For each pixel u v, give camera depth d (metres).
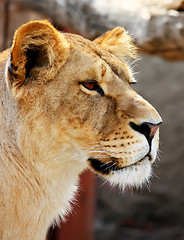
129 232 21.69
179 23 11.40
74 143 7.82
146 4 12.82
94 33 12.65
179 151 27.20
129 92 7.97
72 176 8.34
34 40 7.46
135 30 11.89
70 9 13.15
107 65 7.89
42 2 13.73
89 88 7.73
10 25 15.17
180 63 28.25
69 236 16.38
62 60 7.69
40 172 7.83
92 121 7.71
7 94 7.73
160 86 28.22
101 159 7.86
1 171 7.54
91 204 16.86
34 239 7.99
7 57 8.06
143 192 24.72
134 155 7.77
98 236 21.31
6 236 7.61
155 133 8.02
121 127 7.73
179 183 26.02
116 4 12.78
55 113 7.66
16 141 7.67
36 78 7.63
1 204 7.48
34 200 7.82
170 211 23.52
